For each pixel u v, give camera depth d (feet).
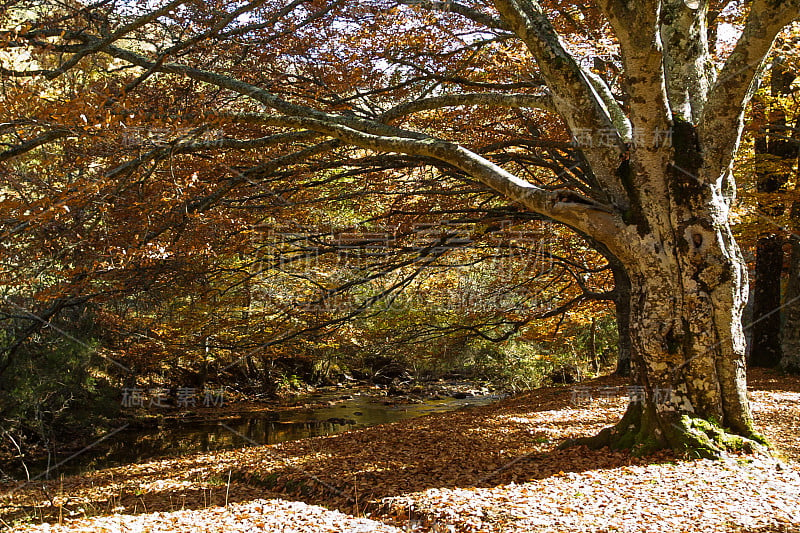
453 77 31.99
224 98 34.35
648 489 18.24
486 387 80.64
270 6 35.14
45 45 24.72
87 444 47.93
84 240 26.17
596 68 32.63
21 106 21.71
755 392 37.83
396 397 75.82
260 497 23.63
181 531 17.33
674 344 21.47
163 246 26.35
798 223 41.83
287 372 83.10
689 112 21.66
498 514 16.78
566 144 31.12
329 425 57.62
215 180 32.19
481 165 21.91
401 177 40.86
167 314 45.19
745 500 17.12
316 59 34.99
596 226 21.49
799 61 35.35
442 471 23.08
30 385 42.83
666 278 21.39
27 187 27.32
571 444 24.72
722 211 21.38
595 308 59.47
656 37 19.02
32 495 28.14
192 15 33.58
